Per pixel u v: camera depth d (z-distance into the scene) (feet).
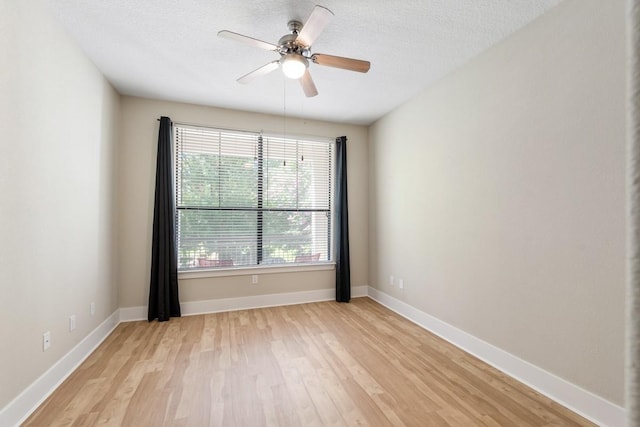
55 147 6.70
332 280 13.51
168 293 10.75
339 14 6.60
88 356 8.05
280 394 6.42
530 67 6.82
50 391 6.43
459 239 8.79
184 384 6.77
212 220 11.92
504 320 7.40
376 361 7.85
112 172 10.03
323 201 13.66
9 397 5.32
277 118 12.79
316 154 13.53
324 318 11.03
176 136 11.48
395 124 11.95
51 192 6.56
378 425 5.53
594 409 5.66
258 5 6.40
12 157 5.40
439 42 7.63
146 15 6.70
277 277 12.66
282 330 9.87
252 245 12.43
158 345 8.71
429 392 6.53
